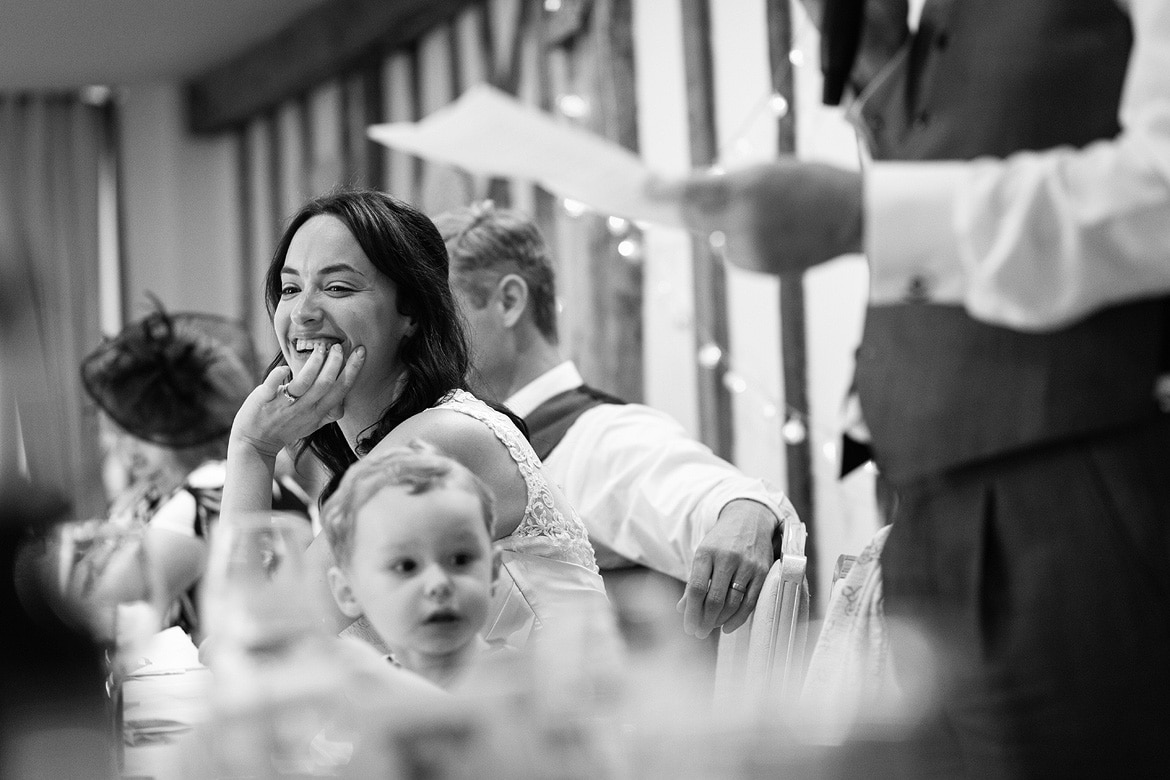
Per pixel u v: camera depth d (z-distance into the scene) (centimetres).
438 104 722
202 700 133
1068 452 137
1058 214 126
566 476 305
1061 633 135
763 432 510
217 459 334
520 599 223
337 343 218
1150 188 123
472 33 688
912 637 139
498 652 119
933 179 131
